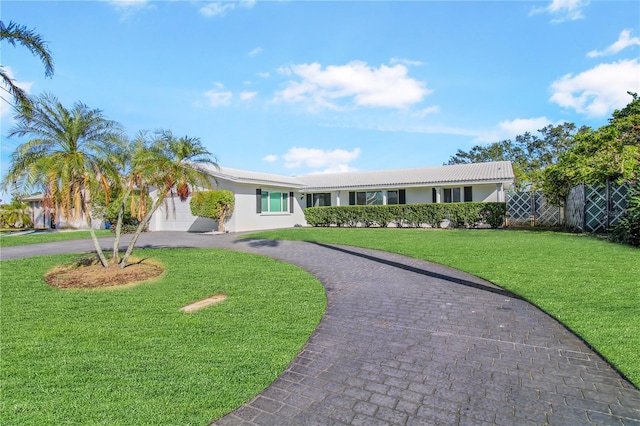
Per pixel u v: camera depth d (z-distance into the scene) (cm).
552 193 1806
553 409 273
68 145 752
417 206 2038
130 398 295
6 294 632
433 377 327
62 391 306
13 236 1723
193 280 732
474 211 1900
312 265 897
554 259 834
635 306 491
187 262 927
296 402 290
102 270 807
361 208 2191
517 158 4131
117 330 457
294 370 345
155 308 552
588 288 583
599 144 1453
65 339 428
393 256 1003
